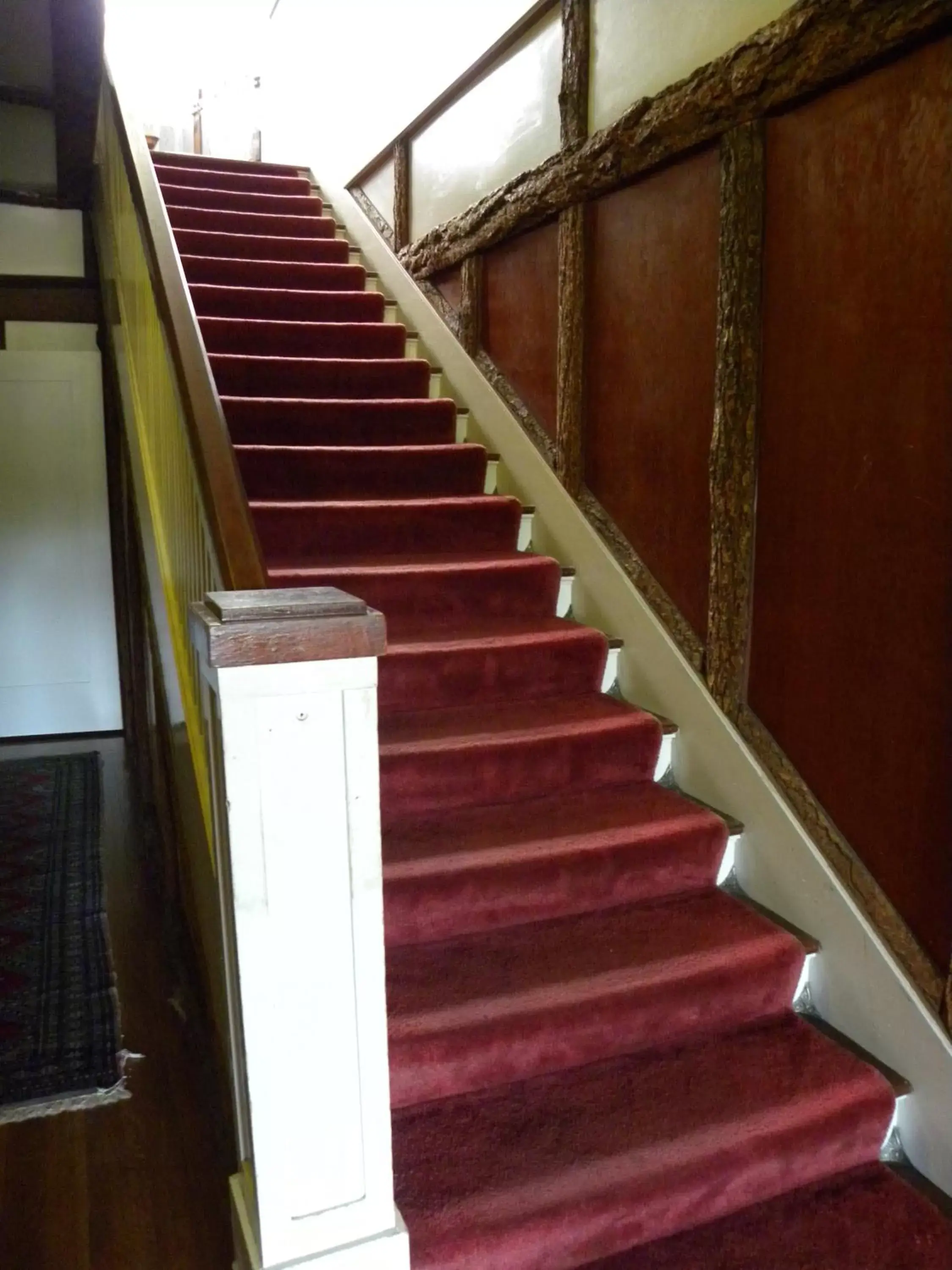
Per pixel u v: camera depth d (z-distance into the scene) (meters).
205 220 4.73
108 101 3.61
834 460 2.09
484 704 2.74
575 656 2.82
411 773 2.36
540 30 3.18
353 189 5.04
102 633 5.00
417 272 4.21
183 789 2.32
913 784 1.94
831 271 2.07
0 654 4.88
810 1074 1.95
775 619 2.31
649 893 2.34
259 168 5.54
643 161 2.62
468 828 2.33
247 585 1.44
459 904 2.13
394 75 4.32
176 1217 1.83
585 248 2.98
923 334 1.84
